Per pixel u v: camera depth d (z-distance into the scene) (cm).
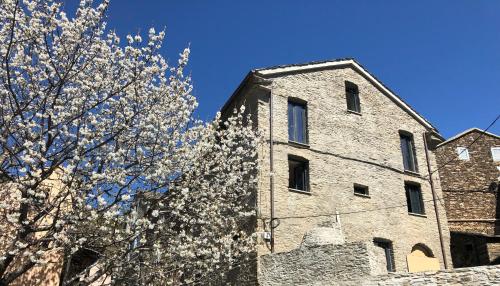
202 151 1229
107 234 1053
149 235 1143
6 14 947
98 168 1032
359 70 2072
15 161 992
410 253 1816
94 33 1059
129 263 1091
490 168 2450
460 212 2342
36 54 1037
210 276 1348
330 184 1744
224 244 1270
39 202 938
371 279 1165
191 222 1218
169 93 1177
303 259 1327
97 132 1031
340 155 1827
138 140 1119
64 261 1260
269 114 1738
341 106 1939
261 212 1534
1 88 1022
